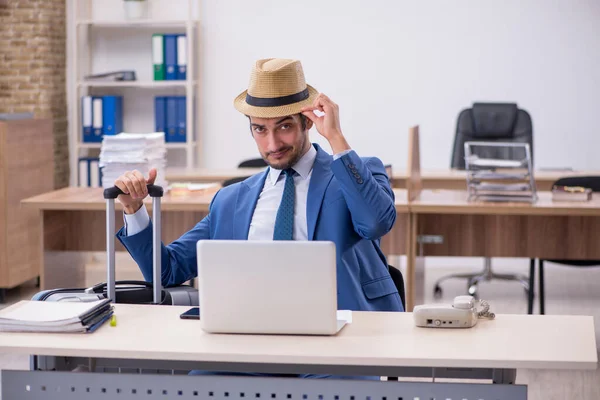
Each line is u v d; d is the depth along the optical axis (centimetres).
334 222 331
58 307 300
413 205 562
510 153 587
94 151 892
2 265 689
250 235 343
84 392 273
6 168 683
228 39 876
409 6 855
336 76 869
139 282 347
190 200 575
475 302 305
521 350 261
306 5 866
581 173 754
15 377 274
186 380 268
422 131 866
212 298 276
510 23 847
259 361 257
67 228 618
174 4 877
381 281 337
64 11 867
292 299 273
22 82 820
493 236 603
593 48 842
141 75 888
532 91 852
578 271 855
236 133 888
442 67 857
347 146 319
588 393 491
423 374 274
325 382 265
